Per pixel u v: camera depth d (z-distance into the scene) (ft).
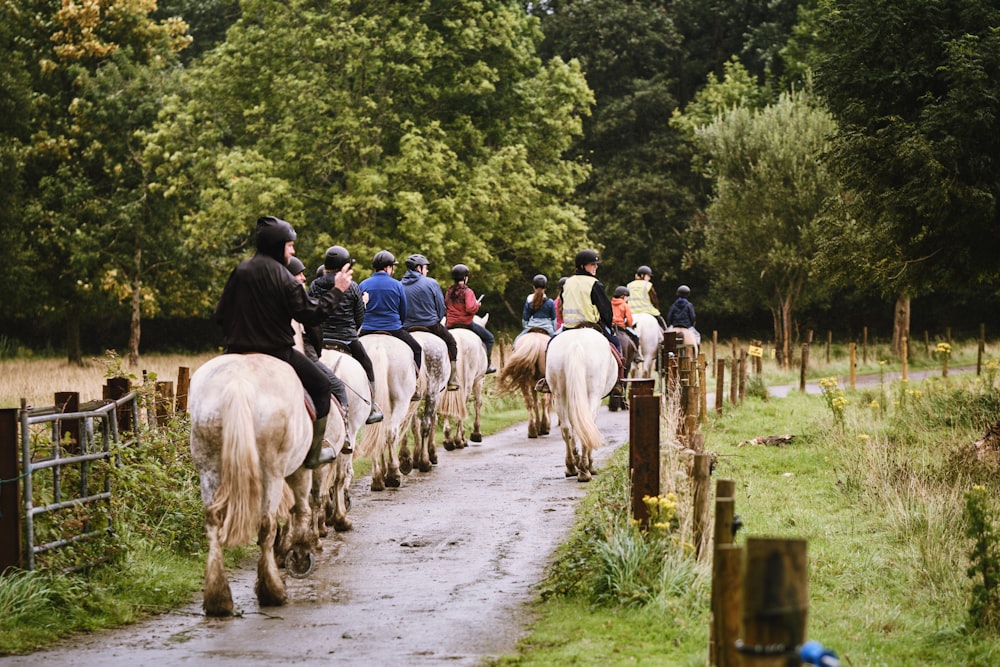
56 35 142.82
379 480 49.55
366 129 123.65
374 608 29.63
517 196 130.00
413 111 133.49
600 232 175.22
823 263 74.90
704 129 147.33
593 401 48.96
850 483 46.09
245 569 35.58
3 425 28.96
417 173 120.57
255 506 27.25
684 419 40.52
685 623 26.20
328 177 132.46
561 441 67.77
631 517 31.53
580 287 51.13
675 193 175.52
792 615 12.53
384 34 126.82
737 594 15.67
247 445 27.07
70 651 25.14
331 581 33.27
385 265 48.34
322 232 127.85
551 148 145.79
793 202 134.31
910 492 41.06
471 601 30.35
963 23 60.80
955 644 26.89
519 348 64.39
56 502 30.66
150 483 36.42
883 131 59.47
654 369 90.22
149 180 142.41
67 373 112.27
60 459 30.81
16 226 132.57
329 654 24.71
